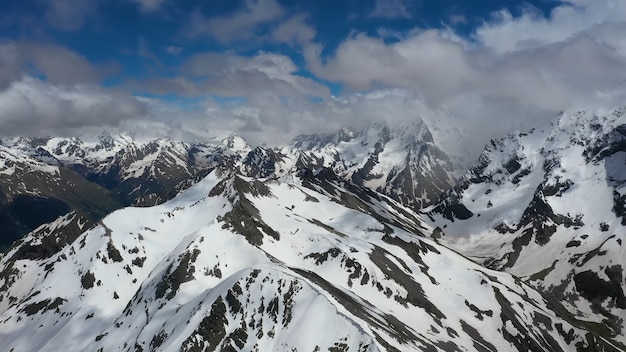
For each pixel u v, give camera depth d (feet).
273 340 403.54
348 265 639.76
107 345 535.19
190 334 415.85
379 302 587.68
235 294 441.68
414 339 452.35
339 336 375.04
